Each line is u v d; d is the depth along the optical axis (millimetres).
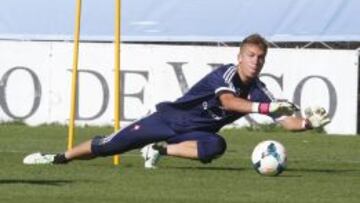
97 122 50750
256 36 26391
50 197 21578
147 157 28859
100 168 28484
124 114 50562
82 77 50656
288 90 49938
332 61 49812
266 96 26703
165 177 26344
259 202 21344
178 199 21656
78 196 21875
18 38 53469
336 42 52719
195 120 27219
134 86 50531
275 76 50000
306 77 49938
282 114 25484
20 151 35781
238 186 24484
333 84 49906
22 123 51531
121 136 27672
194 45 52562
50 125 51094
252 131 50312
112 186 23953
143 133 27453
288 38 52062
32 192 22406
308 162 33344
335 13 51656
